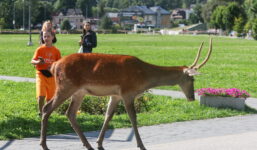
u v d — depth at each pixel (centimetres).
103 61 1295
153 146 1383
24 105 2034
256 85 3008
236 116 1955
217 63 4728
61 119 1748
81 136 1334
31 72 3672
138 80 1302
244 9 18700
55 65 1308
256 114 2003
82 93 1326
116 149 1377
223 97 2083
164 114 1933
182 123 1792
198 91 2134
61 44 8375
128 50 6856
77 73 1285
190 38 13588
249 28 15075
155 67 1329
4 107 1973
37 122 1686
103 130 1350
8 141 1462
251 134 1561
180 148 1346
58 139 1491
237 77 3444
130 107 1305
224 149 1326
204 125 1755
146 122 1761
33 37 12025
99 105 1981
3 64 4297
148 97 2139
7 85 2797
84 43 2256
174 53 6341
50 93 1681
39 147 1390
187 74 1338
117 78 1290
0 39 10569
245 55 6097
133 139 1510
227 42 10762
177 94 2547
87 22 2252
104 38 12506
